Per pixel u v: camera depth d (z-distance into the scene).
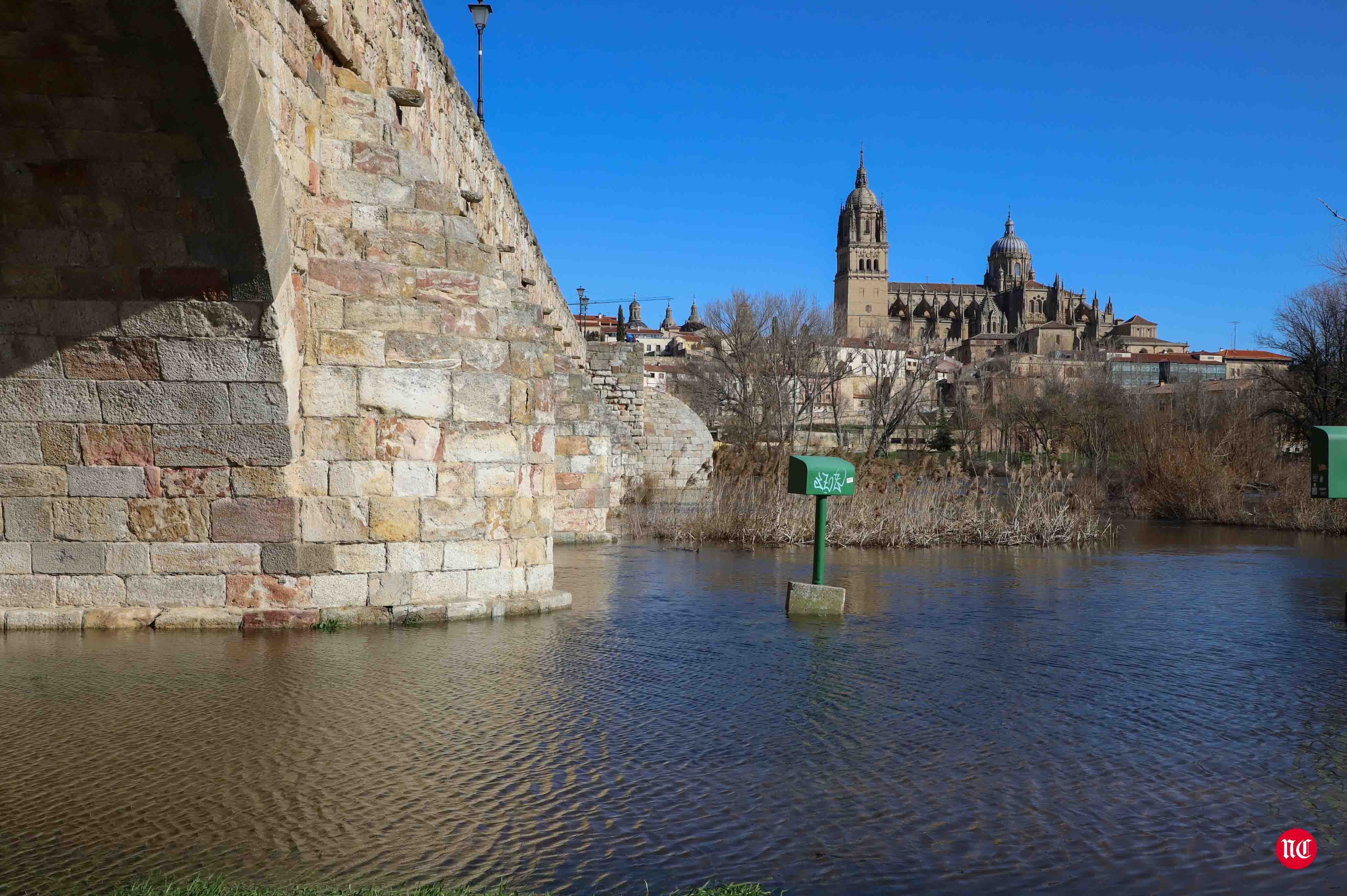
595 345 42.28
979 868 5.13
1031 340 168.75
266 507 11.37
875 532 24.88
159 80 8.02
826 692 8.97
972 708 8.48
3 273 9.97
